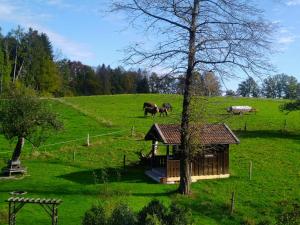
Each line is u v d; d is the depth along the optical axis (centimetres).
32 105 4034
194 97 3391
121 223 1852
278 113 9119
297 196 3781
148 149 5481
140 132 6494
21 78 13988
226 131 4356
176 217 1850
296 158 5262
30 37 14712
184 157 3616
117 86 19012
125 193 3406
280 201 3612
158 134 4150
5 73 12481
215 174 4306
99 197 3300
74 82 18338
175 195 3584
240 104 10331
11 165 4147
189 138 3528
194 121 3472
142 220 1834
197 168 4247
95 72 19212
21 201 2472
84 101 10738
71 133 6391
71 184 3875
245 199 3653
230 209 3353
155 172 4325
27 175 4188
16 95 4031
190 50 3225
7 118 3978
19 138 4109
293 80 19325
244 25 3084
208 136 4228
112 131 6575
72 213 2975
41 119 4072
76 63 19475
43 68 14475
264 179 4319
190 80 3353
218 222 3102
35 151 5278
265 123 7825
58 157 5075
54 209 2544
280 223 2119
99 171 4494
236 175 4431
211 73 3253
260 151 5591
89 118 7706
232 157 5266
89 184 3897
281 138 6475
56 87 14888
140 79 17938
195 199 3522
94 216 1955
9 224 2473
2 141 5800
